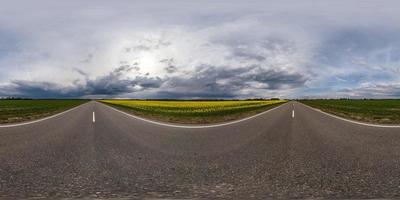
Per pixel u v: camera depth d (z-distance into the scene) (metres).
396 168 7.16
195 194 5.27
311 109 42.41
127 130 15.19
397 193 5.30
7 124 19.09
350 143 11.05
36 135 13.39
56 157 8.49
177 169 7.08
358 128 16.42
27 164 7.63
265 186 5.76
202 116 27.11
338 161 7.96
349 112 34.75
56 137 12.69
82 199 5.01
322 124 18.81
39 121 21.44
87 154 8.91
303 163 7.74
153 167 7.27
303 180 6.16
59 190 5.50
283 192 5.39
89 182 6.02
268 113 31.42
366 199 5.01
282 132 14.45
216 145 10.52
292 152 9.27
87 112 33.69
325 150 9.61
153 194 5.27
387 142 11.24
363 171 6.89
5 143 11.08
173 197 5.11
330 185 5.81
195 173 6.72
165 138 12.23
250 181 6.10
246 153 9.08
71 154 8.93
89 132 14.40
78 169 7.09
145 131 14.73
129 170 6.99
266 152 9.25
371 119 23.33
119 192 5.38
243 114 29.78
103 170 7.00
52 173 6.73
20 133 14.17
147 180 6.16
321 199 5.03
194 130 15.19
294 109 41.75
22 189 5.56
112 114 29.61
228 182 6.02
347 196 5.16
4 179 6.25
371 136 13.00
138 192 5.38
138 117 25.28
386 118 24.44
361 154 8.91
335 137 12.70
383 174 6.61
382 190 5.48
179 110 37.31
